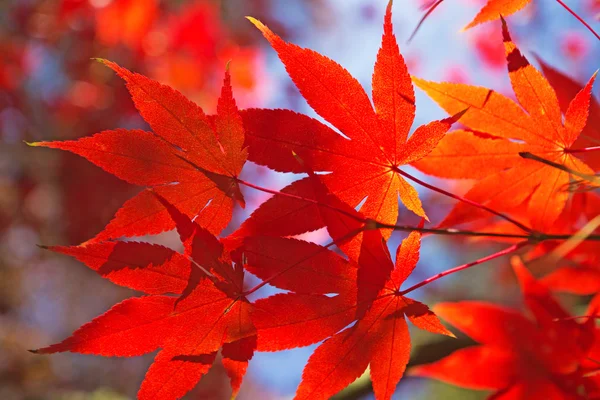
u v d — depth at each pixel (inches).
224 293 15.3
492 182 16.2
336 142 15.5
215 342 15.4
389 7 15.2
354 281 15.5
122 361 61.4
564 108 16.8
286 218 15.4
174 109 15.2
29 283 65.1
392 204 15.6
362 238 15.5
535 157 15.1
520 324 17.1
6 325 62.8
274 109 15.4
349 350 15.5
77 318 65.7
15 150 55.9
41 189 57.5
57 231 57.8
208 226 15.4
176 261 15.2
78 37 51.4
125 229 15.2
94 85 53.0
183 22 46.8
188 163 15.3
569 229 16.9
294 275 15.4
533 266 18.8
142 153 15.2
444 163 16.2
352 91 15.3
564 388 16.8
